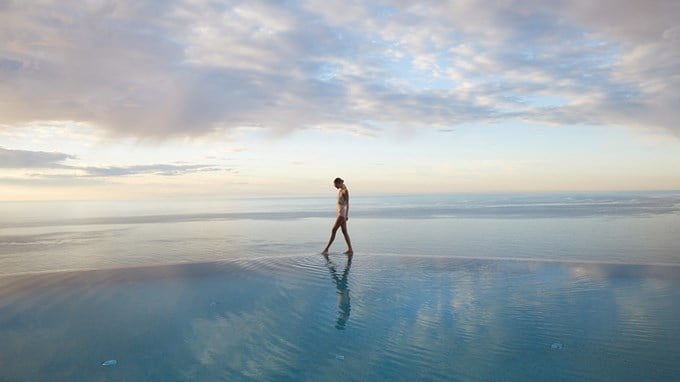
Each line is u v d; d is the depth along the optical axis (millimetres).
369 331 4309
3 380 3303
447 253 11406
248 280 6441
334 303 5273
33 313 4953
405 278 6520
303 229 19562
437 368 3436
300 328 4422
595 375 3270
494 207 43062
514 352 3730
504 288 5859
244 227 21156
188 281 6383
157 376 3359
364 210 40344
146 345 4008
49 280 6387
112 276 6633
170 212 44469
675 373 3283
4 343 4062
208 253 12031
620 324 4387
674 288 5672
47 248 13367
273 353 3801
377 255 8430
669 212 29188
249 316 4809
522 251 11578
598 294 5480
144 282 6324
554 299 5309
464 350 3799
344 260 7938
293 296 5609
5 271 9484
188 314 4898
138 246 13672
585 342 3938
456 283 6168
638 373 3293
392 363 3549
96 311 5012
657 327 4273
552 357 3604
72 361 3654
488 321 4555
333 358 3668
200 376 3355
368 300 5379
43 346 3984
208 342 4062
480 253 11305
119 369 3492
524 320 4555
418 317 4730
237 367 3514
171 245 13875
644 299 5234
